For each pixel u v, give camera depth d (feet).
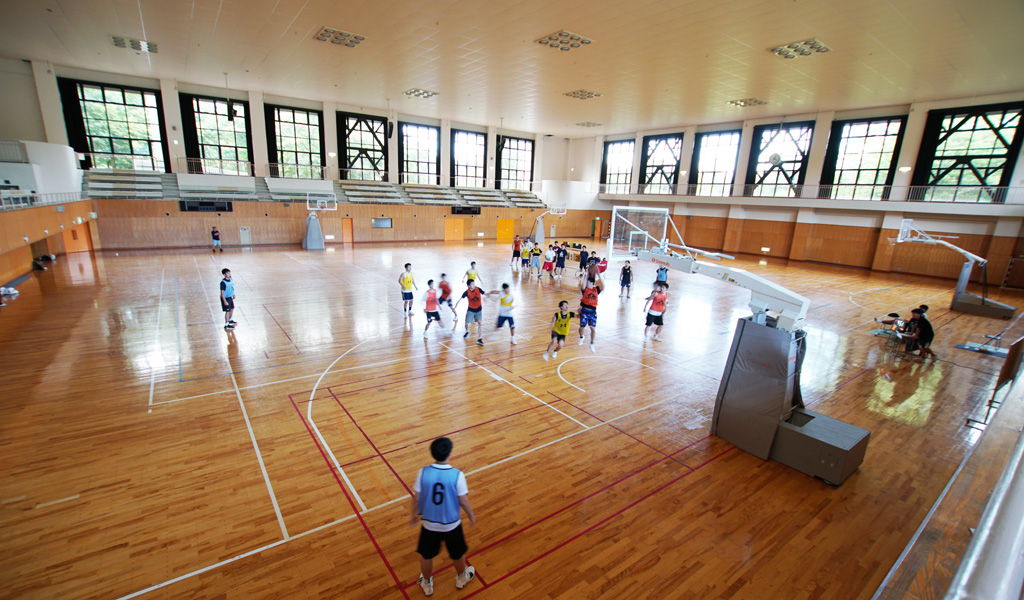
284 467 18.33
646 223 79.20
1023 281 64.54
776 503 17.20
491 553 14.43
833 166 81.25
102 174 71.97
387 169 99.19
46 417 21.38
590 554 14.52
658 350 33.40
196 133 79.00
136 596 12.60
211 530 14.96
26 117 66.23
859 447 18.65
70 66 67.26
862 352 34.73
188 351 29.96
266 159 84.43
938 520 4.88
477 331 34.65
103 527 14.89
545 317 41.11
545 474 18.47
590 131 114.52
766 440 19.83
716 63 53.21
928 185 70.95
